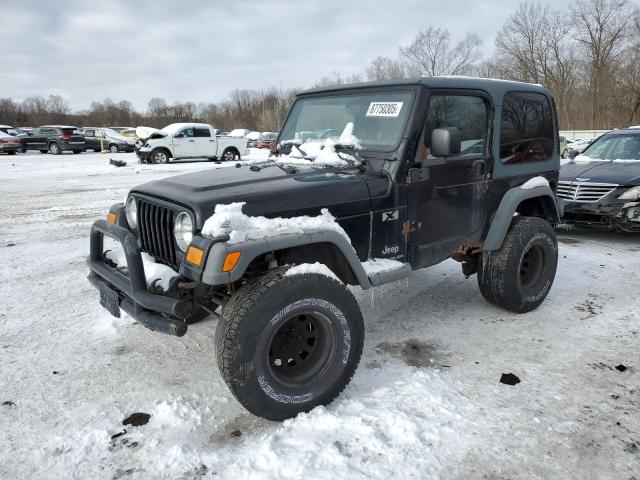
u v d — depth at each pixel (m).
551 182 4.64
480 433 2.68
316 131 3.95
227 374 2.57
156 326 2.72
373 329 4.10
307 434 2.66
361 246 3.23
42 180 14.91
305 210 2.93
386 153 3.37
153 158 20.92
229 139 22.78
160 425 2.81
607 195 6.60
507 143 4.11
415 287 5.09
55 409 2.97
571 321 4.19
